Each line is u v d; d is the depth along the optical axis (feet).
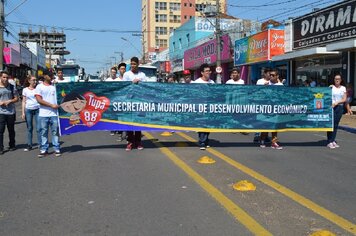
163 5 396.37
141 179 23.18
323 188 21.54
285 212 17.70
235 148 33.50
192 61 147.33
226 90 32.78
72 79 126.52
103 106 31.14
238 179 23.26
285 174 24.54
